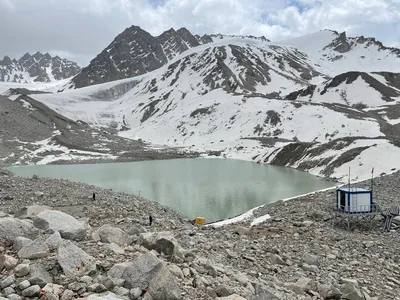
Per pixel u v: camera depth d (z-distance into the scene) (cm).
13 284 943
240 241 2328
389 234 2745
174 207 4888
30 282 951
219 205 5050
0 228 1257
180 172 8881
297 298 1352
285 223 3072
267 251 2081
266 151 11944
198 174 8481
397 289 1673
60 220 1473
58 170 9350
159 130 18550
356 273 1844
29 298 907
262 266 1803
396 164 7306
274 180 7519
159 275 1026
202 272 1332
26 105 16550
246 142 13900
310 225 2973
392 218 3002
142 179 7606
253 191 6191
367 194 3023
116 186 6625
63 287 970
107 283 996
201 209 4788
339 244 2431
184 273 1233
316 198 4419
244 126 16025
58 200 3550
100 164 10975
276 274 1708
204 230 2834
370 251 2300
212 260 1697
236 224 3278
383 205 3684
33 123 14800
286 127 14862
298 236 2595
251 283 1377
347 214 2944
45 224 1438
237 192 6091
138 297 987
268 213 3906
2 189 3828
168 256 1384
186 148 14800
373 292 1598
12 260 1054
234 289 1227
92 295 915
